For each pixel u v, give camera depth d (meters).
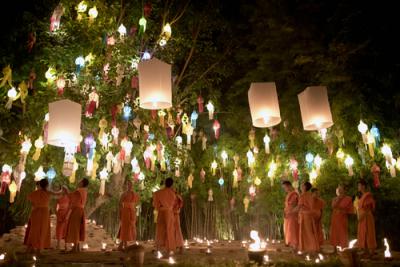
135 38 13.82
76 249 9.54
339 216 10.04
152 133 13.27
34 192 9.09
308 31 15.12
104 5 13.16
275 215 15.98
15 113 12.93
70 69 12.16
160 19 15.74
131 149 12.38
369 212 9.33
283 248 11.69
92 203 14.52
